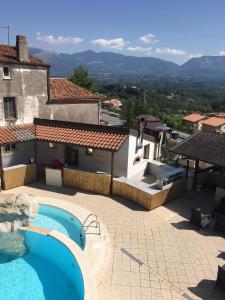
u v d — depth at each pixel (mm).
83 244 16422
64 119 29297
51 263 15359
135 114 59344
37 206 17344
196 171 23000
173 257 15445
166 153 33875
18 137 23719
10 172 22484
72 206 19734
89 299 11453
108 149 21359
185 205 21062
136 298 12758
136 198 20797
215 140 21328
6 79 24203
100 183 22047
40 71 26422
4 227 16469
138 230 17719
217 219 17703
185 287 13484
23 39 24656
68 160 26000
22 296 13203
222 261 15266
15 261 15359
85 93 31469
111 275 13984
